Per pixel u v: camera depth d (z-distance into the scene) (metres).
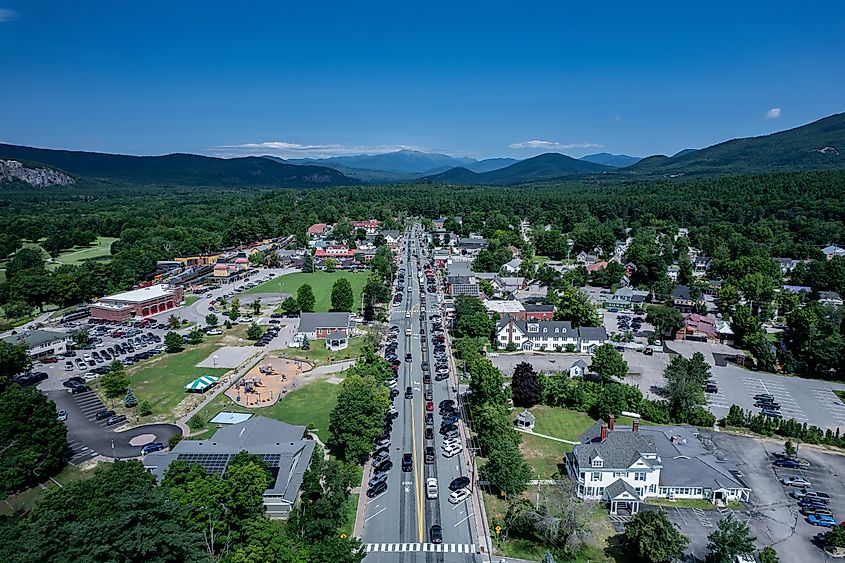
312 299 199.38
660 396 129.75
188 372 143.75
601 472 89.19
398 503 87.06
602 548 78.19
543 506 80.81
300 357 155.00
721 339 171.12
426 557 75.19
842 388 136.88
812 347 144.75
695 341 173.12
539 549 77.88
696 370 129.00
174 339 160.00
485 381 116.00
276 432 97.38
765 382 140.25
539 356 157.25
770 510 87.31
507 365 149.12
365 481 93.12
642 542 72.44
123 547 55.72
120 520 57.97
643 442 92.06
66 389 131.88
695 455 96.38
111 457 100.50
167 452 90.88
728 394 132.38
